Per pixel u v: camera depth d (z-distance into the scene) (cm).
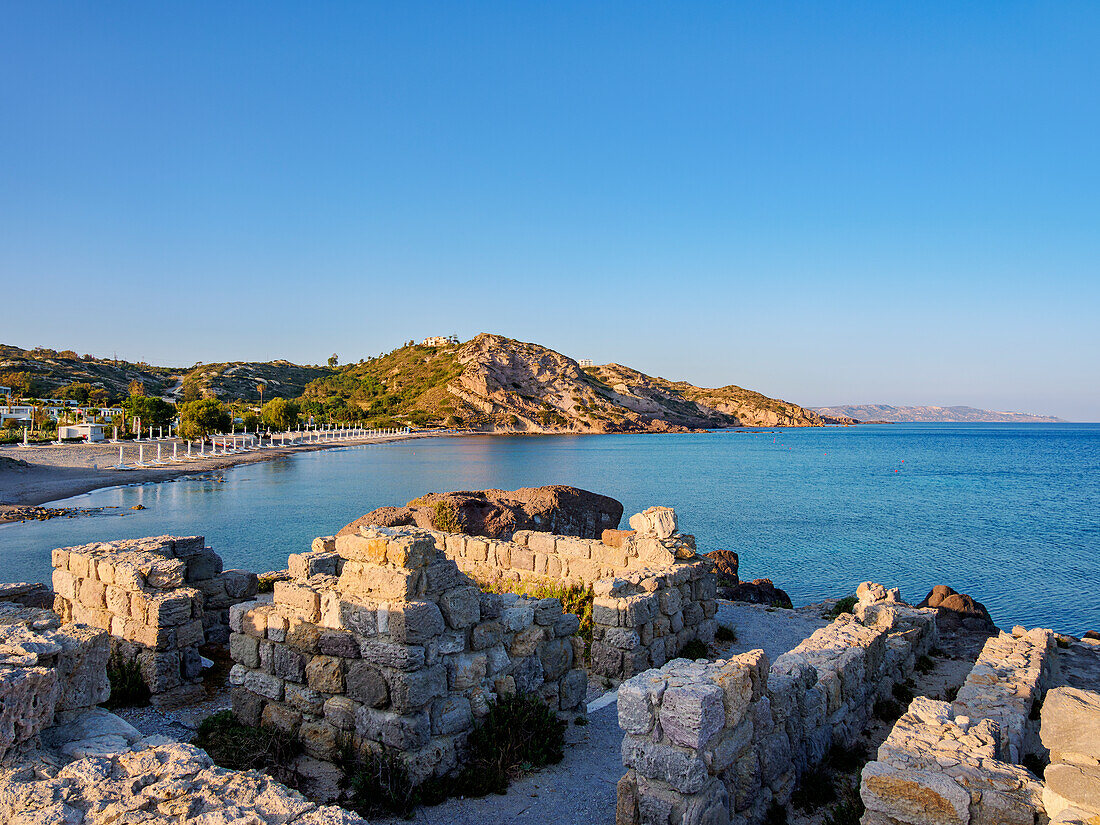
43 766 536
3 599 1170
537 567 1622
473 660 873
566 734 974
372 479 6900
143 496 5016
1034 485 6925
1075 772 504
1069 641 1486
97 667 664
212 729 918
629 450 13638
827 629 1129
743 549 3491
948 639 1616
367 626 832
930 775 580
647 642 1260
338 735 842
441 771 807
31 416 11150
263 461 9400
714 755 666
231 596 1345
